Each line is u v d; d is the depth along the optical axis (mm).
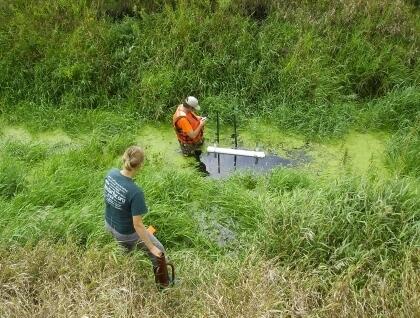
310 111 9422
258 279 6066
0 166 8109
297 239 6613
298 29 10344
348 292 5988
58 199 7613
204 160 8836
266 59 9961
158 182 7836
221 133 9352
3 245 6547
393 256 6465
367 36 10242
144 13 10672
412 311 5703
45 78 9961
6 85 9969
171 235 7156
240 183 8227
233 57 10070
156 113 9500
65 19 10773
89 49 10125
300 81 9656
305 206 6996
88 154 8719
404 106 9375
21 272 6168
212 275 6285
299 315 5754
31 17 10781
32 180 8125
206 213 7648
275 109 9555
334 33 10211
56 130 9484
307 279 6148
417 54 10000
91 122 9500
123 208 5914
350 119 9414
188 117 8602
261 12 11031
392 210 6820
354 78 9883
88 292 5922
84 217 7000
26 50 10203
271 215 6988
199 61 10023
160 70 9906
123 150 8984
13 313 5691
